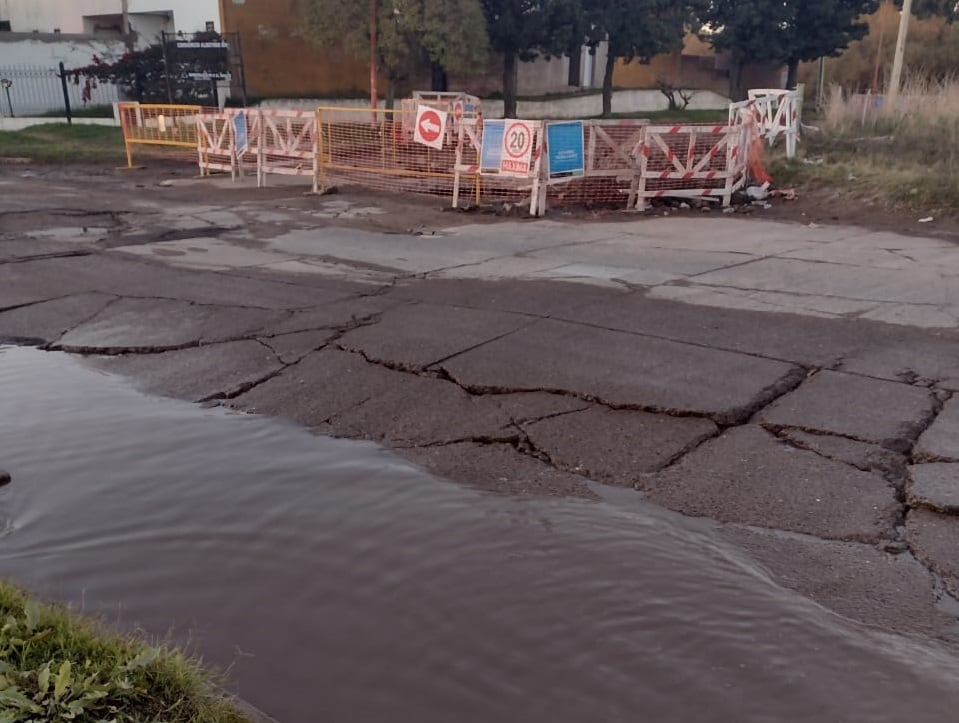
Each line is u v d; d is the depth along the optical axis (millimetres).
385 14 29078
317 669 3268
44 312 8055
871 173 14844
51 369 6680
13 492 4738
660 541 4156
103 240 11609
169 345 7105
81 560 4043
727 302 8172
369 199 15508
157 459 5121
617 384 6000
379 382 6234
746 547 4094
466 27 29359
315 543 4176
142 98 31078
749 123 14852
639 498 4582
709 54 53594
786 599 3689
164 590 3793
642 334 7148
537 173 13367
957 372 6121
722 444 5129
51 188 16984
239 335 7324
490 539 4188
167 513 4484
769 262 10039
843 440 5098
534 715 3023
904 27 22969
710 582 3811
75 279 9297
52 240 11539
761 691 3137
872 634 3461
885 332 7109
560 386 6004
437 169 15570
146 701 2768
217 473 4934
